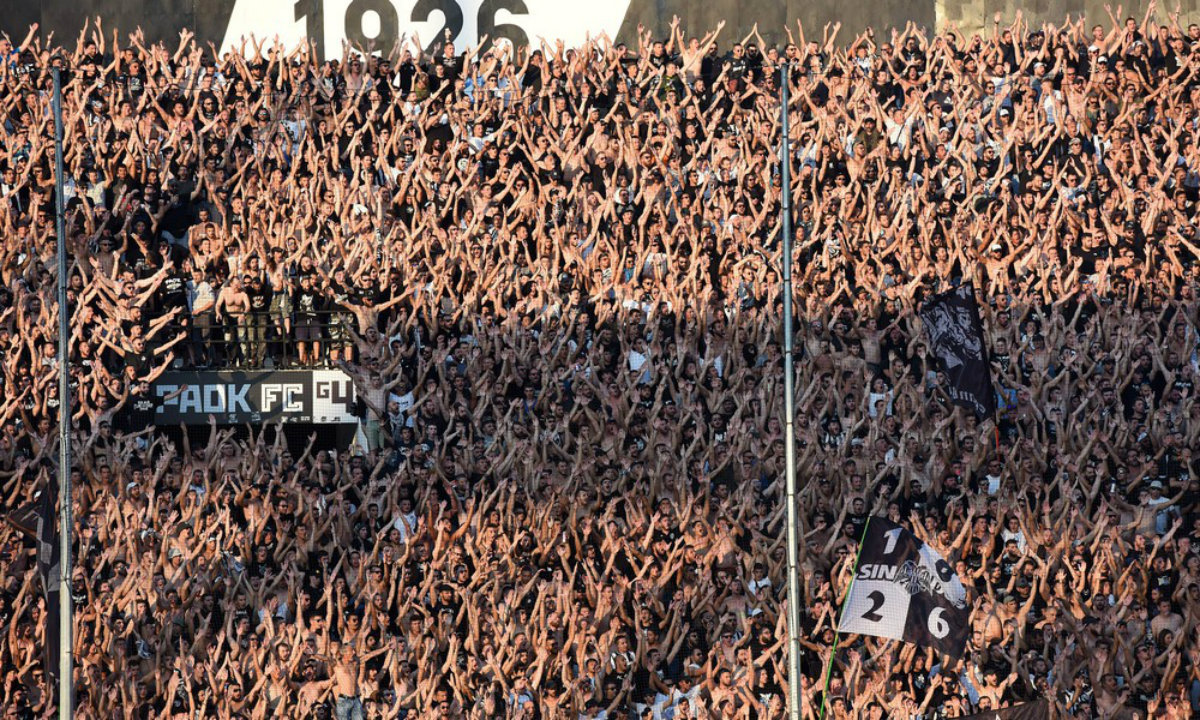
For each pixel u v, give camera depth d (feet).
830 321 234.79
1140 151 240.73
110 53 249.14
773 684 213.66
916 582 191.01
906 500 226.17
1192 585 215.51
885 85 244.83
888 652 211.82
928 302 214.69
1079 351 232.73
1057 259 236.84
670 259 237.66
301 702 212.02
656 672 214.07
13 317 234.58
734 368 232.94
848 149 242.37
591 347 234.17
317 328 234.79
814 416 229.45
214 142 243.60
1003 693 213.05
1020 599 218.79
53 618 188.55
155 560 221.46
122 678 213.87
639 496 225.15
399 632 219.00
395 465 230.27
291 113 244.63
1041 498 225.56
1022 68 244.63
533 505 225.76
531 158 243.40
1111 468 227.81
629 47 250.37
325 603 219.61
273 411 231.30
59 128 188.24
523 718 211.00
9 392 230.89
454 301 237.04
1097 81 242.78
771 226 240.53
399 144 244.01
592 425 230.07
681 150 244.01
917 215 239.50
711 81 247.09
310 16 250.98
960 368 211.00
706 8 248.93
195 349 235.61
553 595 217.77
